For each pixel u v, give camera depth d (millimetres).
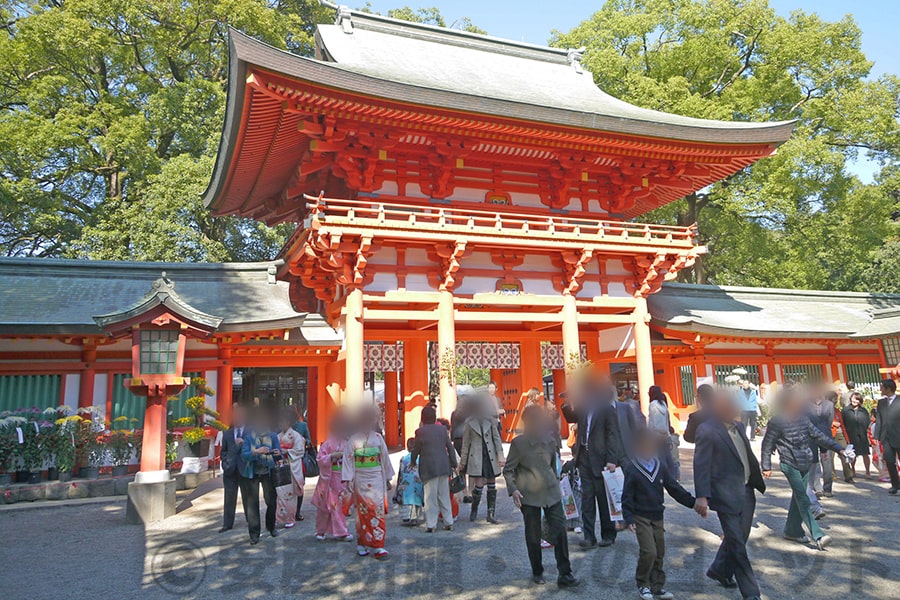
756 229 31516
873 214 31344
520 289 18781
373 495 7660
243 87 14070
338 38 21875
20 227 29734
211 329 11391
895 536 7992
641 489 5895
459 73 22078
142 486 10242
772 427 7863
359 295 16656
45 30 27953
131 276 19016
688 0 32312
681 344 22859
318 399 19203
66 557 8008
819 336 23375
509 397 23547
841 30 30375
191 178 26969
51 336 14695
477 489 9750
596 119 17375
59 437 13070
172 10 30672
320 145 16172
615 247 18891
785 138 19500
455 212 18484
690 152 19375
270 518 9016
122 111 30250
